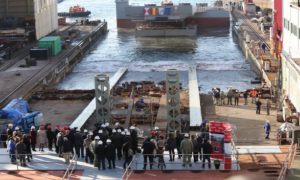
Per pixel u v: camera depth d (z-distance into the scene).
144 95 77.62
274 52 99.81
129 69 106.75
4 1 138.62
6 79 90.31
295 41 63.75
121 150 38.81
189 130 60.00
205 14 168.38
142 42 142.75
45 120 67.88
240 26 153.00
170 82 56.09
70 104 76.00
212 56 119.00
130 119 63.94
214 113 66.50
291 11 65.81
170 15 152.62
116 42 145.00
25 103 65.56
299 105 58.41
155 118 64.62
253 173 35.50
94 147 36.59
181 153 38.22
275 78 78.19
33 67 100.75
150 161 36.50
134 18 155.62
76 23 172.75
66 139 37.59
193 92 77.56
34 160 38.94
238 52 123.75
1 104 73.75
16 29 129.50
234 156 38.47
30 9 139.25
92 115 67.81
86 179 35.22
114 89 88.00
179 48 131.12
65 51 118.38
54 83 95.88
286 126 47.94
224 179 34.62
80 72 106.81
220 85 91.12
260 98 72.81
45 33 143.38
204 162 36.47
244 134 55.81
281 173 32.56
